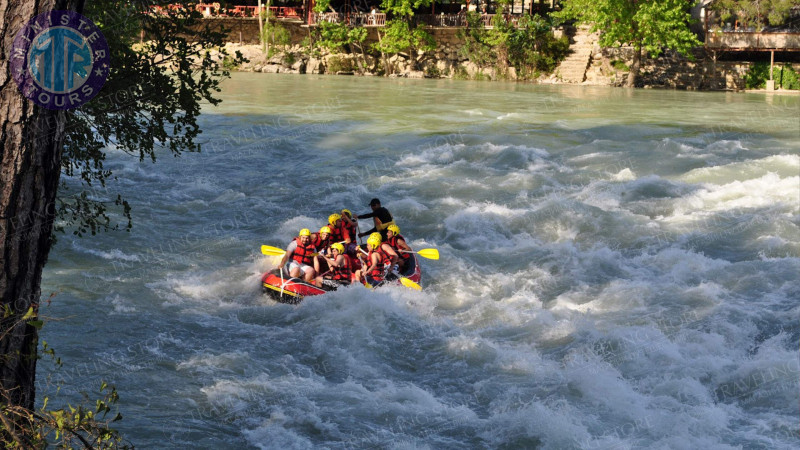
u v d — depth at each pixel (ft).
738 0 146.00
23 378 11.72
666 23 140.87
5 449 10.82
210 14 163.84
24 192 11.07
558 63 160.04
